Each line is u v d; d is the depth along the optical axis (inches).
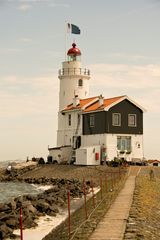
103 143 2491.4
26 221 1026.7
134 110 2551.7
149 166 2308.1
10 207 1245.7
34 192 2011.6
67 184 2053.4
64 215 1175.0
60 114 3006.9
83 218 920.3
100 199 1254.9
